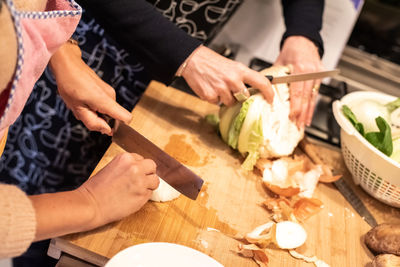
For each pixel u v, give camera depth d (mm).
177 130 1072
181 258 673
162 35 948
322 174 1033
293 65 1129
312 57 1136
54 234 646
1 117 588
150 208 833
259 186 976
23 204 581
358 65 1698
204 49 979
